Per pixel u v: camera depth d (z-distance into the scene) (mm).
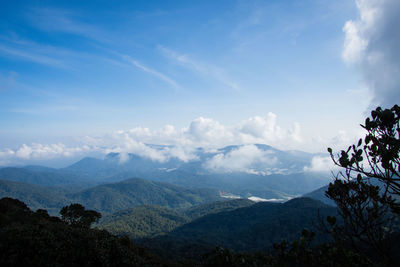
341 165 5164
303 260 5387
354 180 4945
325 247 5453
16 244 15070
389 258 4262
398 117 4625
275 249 6059
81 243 19234
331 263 5055
